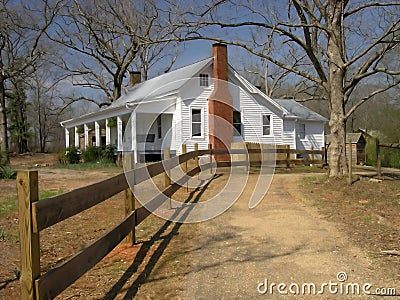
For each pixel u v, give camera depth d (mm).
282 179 12164
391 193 8906
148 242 5527
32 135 40344
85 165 18938
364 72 11109
